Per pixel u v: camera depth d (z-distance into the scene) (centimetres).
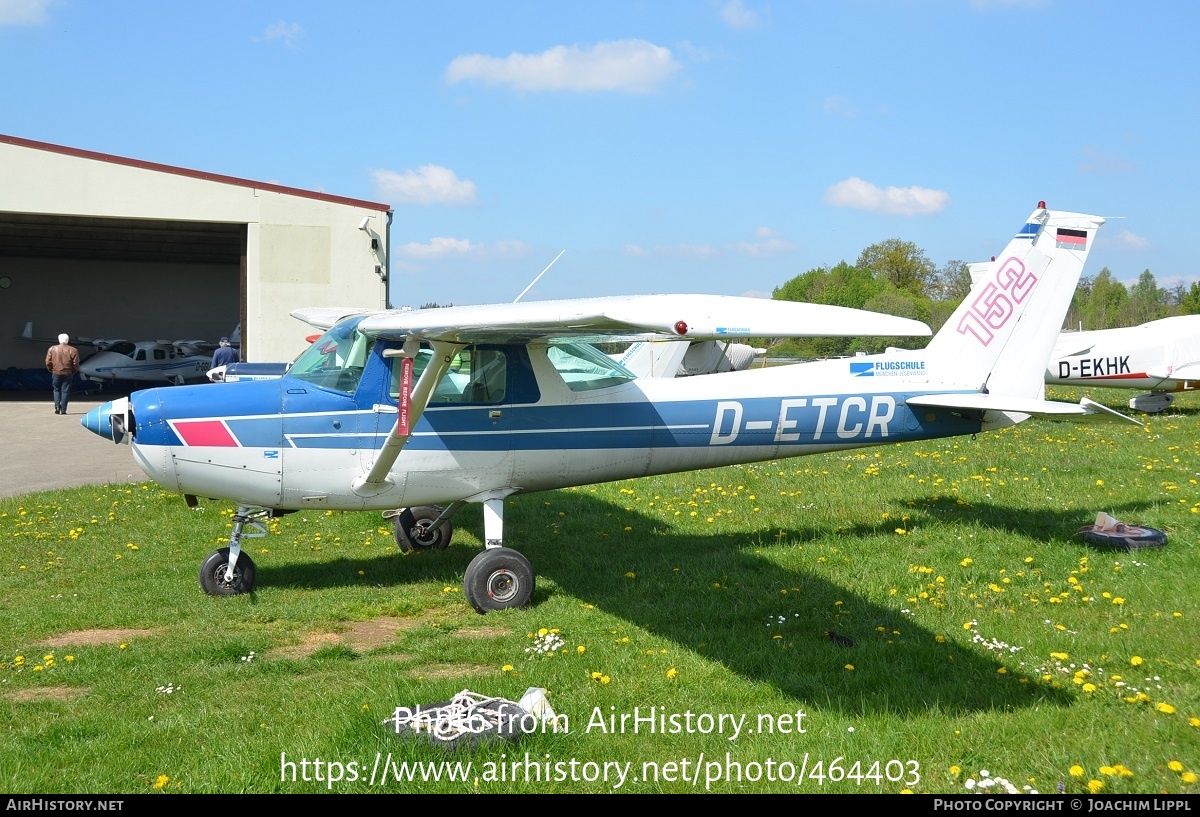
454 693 446
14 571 718
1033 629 527
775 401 723
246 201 2047
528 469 671
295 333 2083
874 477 993
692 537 782
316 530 843
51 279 3309
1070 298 797
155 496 998
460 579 683
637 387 698
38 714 440
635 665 490
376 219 2112
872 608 577
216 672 495
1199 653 479
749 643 521
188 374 3089
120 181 1988
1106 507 812
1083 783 350
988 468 1023
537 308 495
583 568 701
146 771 376
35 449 1480
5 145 1930
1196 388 1753
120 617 596
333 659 518
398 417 589
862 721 411
